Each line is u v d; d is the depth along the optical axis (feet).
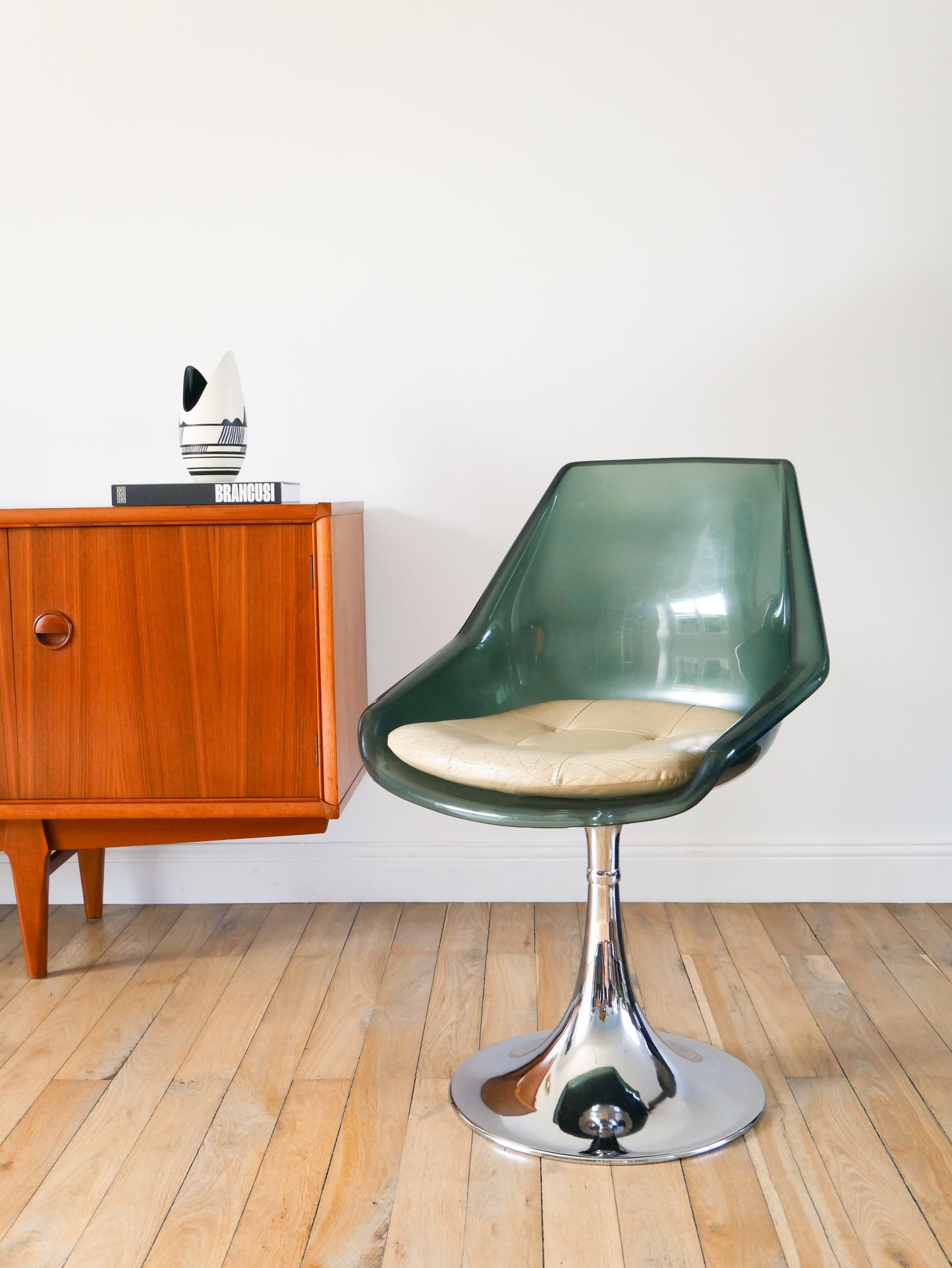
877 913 7.25
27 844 6.24
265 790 6.04
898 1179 4.36
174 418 7.31
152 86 7.09
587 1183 4.35
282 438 7.31
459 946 6.74
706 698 5.48
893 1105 4.89
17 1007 5.96
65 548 5.92
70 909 7.50
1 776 6.10
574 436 7.25
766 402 7.16
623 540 5.69
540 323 7.17
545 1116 4.69
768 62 6.93
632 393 7.20
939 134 6.93
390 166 7.09
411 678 5.34
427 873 7.54
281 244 7.17
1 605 5.97
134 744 6.05
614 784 4.23
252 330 7.23
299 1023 5.72
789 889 7.46
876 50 6.89
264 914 7.36
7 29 7.07
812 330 7.10
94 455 7.36
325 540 5.86
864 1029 5.60
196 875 7.57
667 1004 5.89
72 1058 5.39
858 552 7.23
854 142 6.96
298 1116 4.85
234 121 7.10
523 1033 5.54
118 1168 4.49
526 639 5.73
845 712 7.36
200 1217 4.17
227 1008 5.91
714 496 5.53
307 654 5.95
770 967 6.38
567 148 7.04
